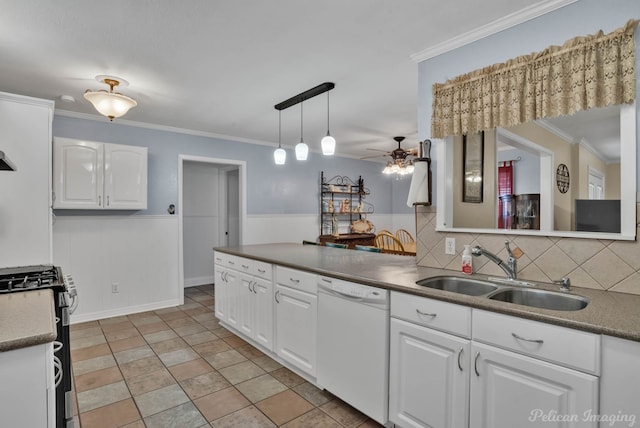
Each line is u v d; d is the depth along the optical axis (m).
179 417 2.01
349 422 1.97
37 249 2.37
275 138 5.08
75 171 3.43
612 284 1.62
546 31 1.83
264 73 2.69
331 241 5.87
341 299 2.08
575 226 2.02
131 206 3.74
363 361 1.93
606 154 4.68
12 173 2.29
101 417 2.00
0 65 2.51
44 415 1.06
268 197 5.39
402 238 6.56
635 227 1.56
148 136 4.22
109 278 3.93
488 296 1.66
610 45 1.59
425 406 1.65
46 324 1.16
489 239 2.06
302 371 2.47
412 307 1.70
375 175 7.11
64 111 3.63
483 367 1.44
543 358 1.28
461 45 2.18
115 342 3.16
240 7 1.83
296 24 2.00
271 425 1.94
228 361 2.76
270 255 2.99
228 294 3.38
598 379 1.17
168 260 4.34
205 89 3.03
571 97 1.71
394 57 2.43
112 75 2.71
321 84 2.93
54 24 1.97
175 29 2.04
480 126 2.06
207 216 5.83
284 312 2.58
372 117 3.96
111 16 1.89
